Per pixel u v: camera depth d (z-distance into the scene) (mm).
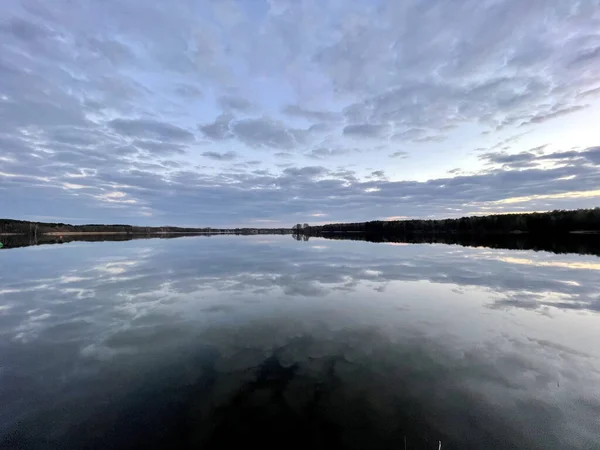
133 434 3830
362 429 3867
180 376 5215
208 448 3561
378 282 12625
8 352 6234
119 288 11836
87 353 6152
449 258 20672
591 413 4223
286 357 5867
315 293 10773
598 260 18625
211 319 8109
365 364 5562
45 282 13094
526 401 4480
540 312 8500
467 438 3740
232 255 23984
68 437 3807
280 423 3971
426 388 4793
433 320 7918
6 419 4176
